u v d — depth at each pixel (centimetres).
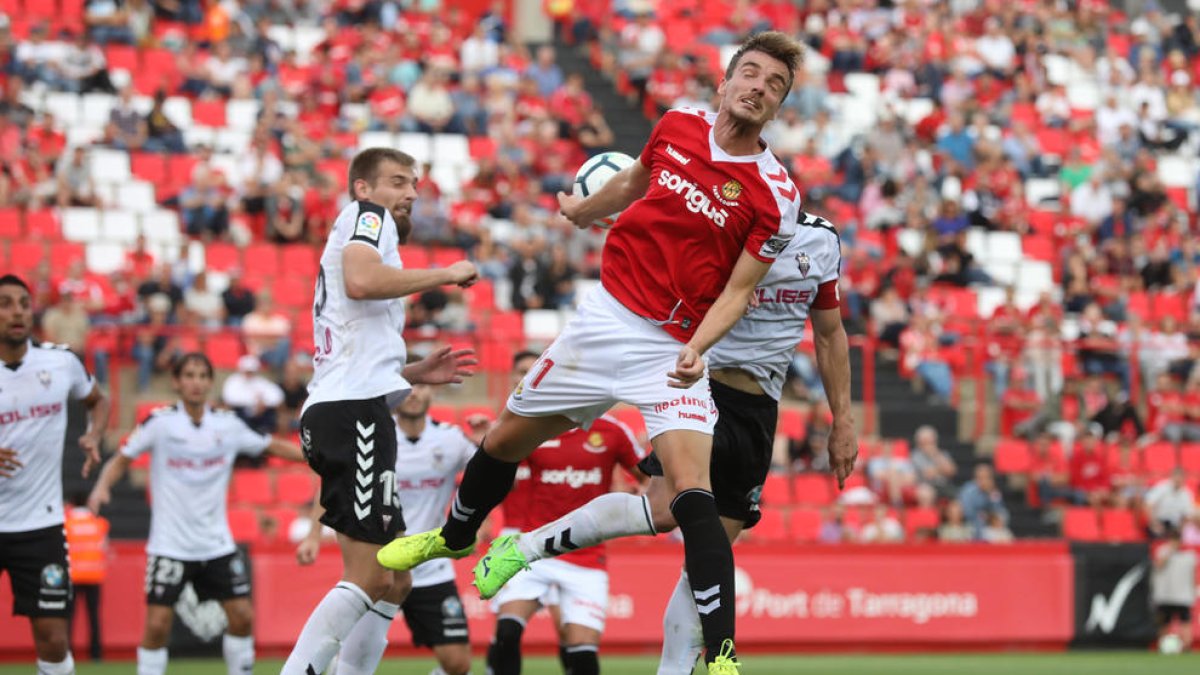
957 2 9738
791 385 6706
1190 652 5753
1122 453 6744
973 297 7550
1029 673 4866
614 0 9375
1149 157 8719
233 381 6000
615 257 2133
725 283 2109
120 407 6022
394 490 2394
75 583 4778
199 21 8481
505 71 8344
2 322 2905
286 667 2327
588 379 2127
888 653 5584
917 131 8544
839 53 8969
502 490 2256
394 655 5225
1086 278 7794
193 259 6862
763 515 6088
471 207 7456
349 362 2377
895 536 5988
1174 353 6956
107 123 7612
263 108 7694
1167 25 10069
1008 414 6844
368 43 8394
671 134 2133
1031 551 5766
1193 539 6250
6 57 7675
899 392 6912
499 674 3341
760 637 5491
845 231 7644
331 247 2411
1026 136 8781
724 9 9544
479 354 6284
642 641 5338
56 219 6956
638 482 3509
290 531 5619
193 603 4984
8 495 2903
